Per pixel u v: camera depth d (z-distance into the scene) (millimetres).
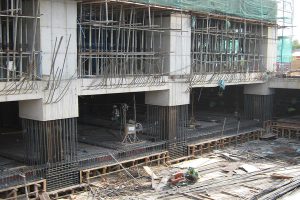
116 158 22047
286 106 37281
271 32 34312
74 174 19766
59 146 19266
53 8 18688
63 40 19172
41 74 18531
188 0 25016
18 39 19219
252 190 19812
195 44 27891
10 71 18516
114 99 35188
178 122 25750
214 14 27328
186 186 20219
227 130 29891
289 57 40562
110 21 20781
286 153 27484
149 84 23500
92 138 25781
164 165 24156
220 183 20766
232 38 31016
